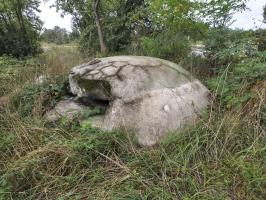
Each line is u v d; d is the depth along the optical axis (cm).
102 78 366
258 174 258
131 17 818
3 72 596
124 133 318
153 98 346
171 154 293
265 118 316
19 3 1329
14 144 333
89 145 304
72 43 1168
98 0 869
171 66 403
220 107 353
